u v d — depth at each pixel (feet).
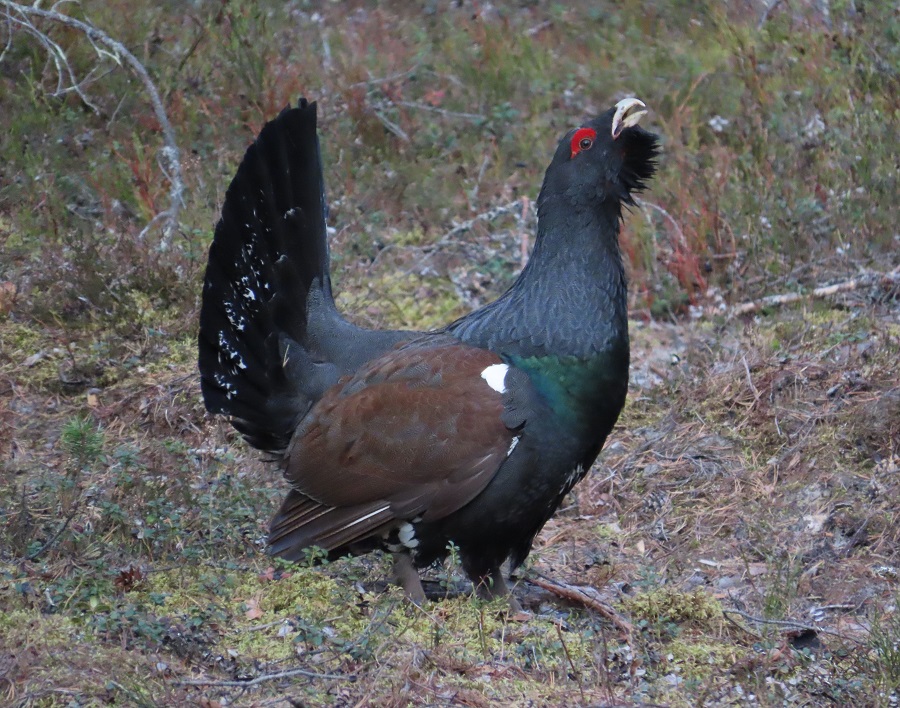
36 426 55.88
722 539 50.52
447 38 93.56
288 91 80.89
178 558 43.93
